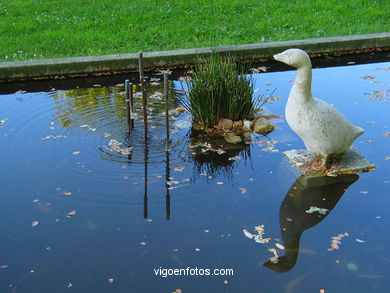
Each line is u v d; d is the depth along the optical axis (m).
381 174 3.35
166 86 3.46
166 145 3.69
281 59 3.24
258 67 5.34
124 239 2.78
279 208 3.04
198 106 3.94
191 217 2.95
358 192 3.18
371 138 3.80
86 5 6.70
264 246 2.74
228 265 2.62
